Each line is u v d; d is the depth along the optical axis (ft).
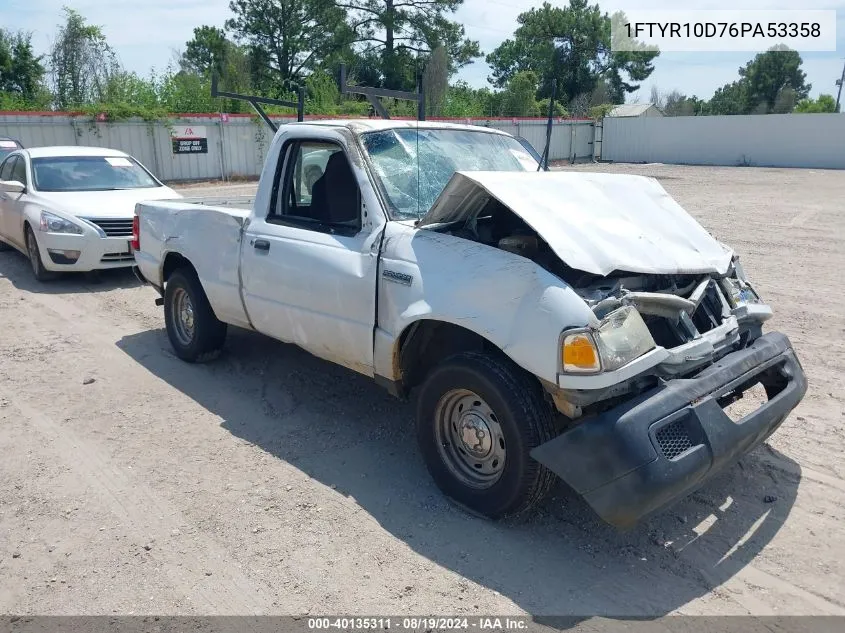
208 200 23.71
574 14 162.40
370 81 155.94
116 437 15.93
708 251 13.30
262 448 15.42
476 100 146.51
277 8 158.61
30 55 131.23
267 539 12.12
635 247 12.05
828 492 13.42
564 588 10.89
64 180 32.71
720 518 12.65
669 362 11.23
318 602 10.59
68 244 29.25
